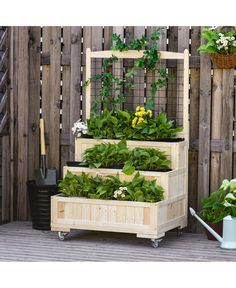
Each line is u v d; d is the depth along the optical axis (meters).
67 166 5.23
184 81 5.27
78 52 5.57
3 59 5.61
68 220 5.10
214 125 5.35
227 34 5.21
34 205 5.46
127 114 5.31
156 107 5.45
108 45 5.51
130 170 5.02
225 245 4.93
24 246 4.96
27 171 5.75
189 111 5.41
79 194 5.12
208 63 5.32
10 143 5.71
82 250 4.86
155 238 4.90
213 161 5.37
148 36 5.43
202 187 5.38
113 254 4.76
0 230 5.44
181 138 5.29
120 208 4.96
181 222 5.28
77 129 5.40
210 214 5.12
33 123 5.72
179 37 5.37
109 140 5.29
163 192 4.99
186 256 4.72
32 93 5.70
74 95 5.59
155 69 5.32
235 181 5.18
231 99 5.30
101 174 5.15
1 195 5.64
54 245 5.00
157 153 5.11
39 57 5.66
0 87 5.58
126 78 5.50
